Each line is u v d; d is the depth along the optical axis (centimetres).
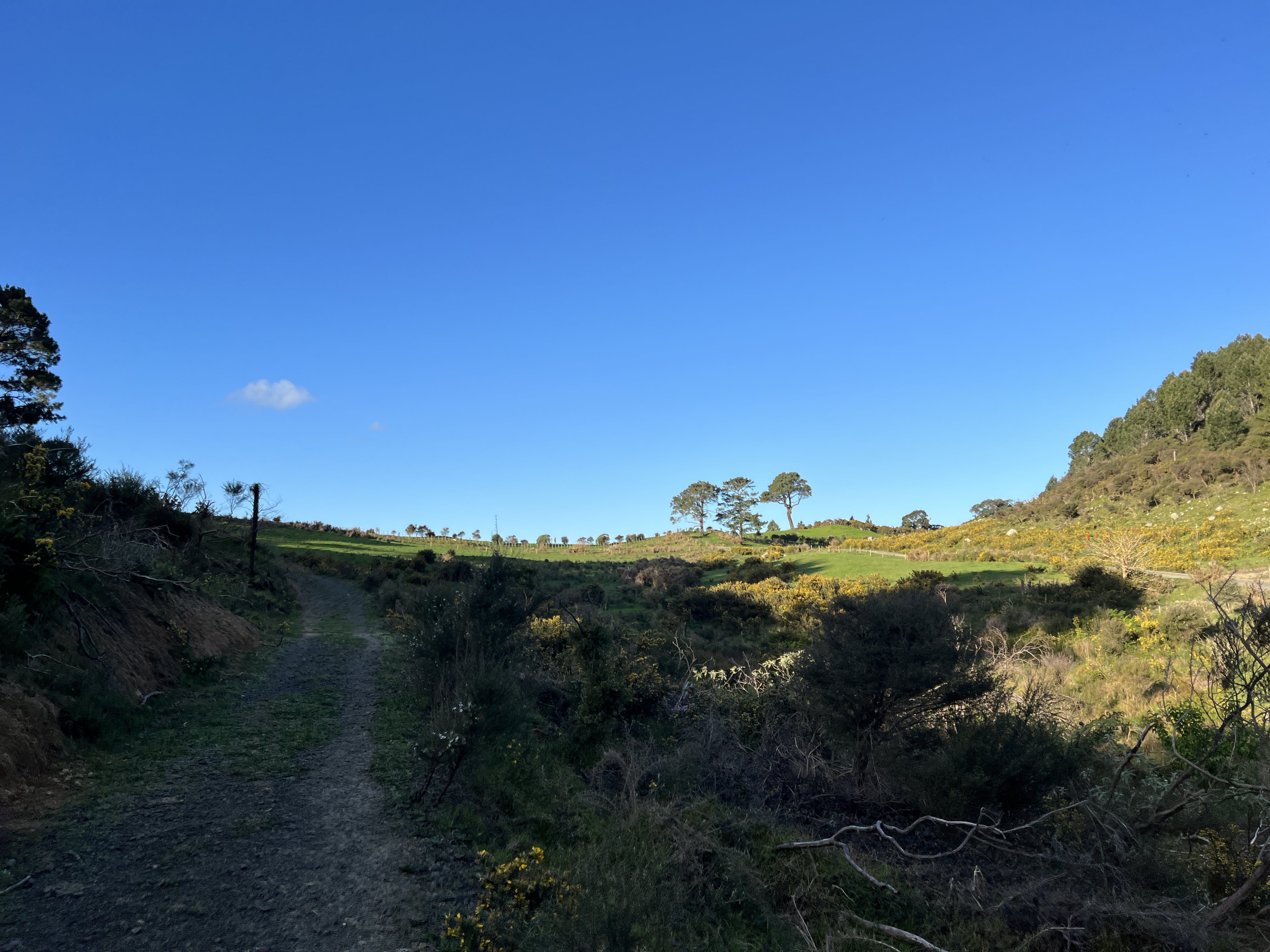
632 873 540
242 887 534
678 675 1523
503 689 930
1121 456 10725
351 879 563
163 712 1005
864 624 940
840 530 13075
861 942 541
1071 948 539
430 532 10094
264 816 675
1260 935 532
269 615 2286
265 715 1071
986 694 894
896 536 11500
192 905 500
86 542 1220
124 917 476
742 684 1461
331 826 667
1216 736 649
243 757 850
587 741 1021
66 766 722
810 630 1052
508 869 573
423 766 866
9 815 597
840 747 971
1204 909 531
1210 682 793
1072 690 1365
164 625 1311
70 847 568
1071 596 2750
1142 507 7019
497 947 480
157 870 547
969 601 3097
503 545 9244
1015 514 9494
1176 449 9131
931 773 729
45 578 959
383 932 490
